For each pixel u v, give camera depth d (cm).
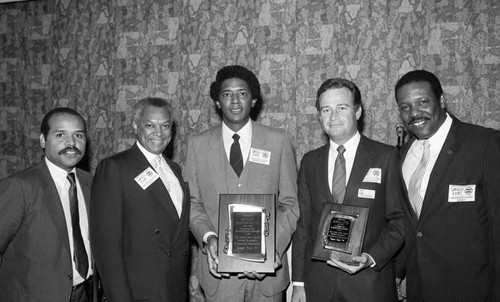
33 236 198
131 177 215
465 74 326
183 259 227
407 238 208
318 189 214
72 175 220
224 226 218
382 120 340
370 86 343
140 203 214
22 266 197
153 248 213
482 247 191
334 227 201
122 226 210
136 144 229
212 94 250
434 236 196
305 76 356
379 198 206
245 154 238
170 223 219
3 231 192
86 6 409
